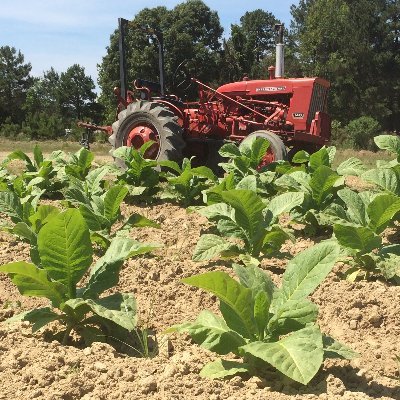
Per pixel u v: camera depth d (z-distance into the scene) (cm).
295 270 283
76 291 313
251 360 268
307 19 4938
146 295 387
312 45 4591
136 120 980
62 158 880
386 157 2219
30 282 296
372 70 4478
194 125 1056
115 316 284
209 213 473
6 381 253
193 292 390
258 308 268
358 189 864
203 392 247
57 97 7150
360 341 328
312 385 260
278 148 902
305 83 996
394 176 547
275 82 1018
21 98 7381
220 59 4109
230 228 459
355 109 4409
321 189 567
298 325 266
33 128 4178
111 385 251
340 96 4419
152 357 296
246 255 447
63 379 255
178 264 445
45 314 306
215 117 1047
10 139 3891
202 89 1067
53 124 4003
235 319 269
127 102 1091
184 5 4372
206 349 280
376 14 4631
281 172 734
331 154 690
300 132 955
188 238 553
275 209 463
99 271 314
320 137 980
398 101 4572
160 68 1114
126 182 743
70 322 308
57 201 752
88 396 242
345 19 4519
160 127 955
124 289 396
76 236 299
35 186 723
